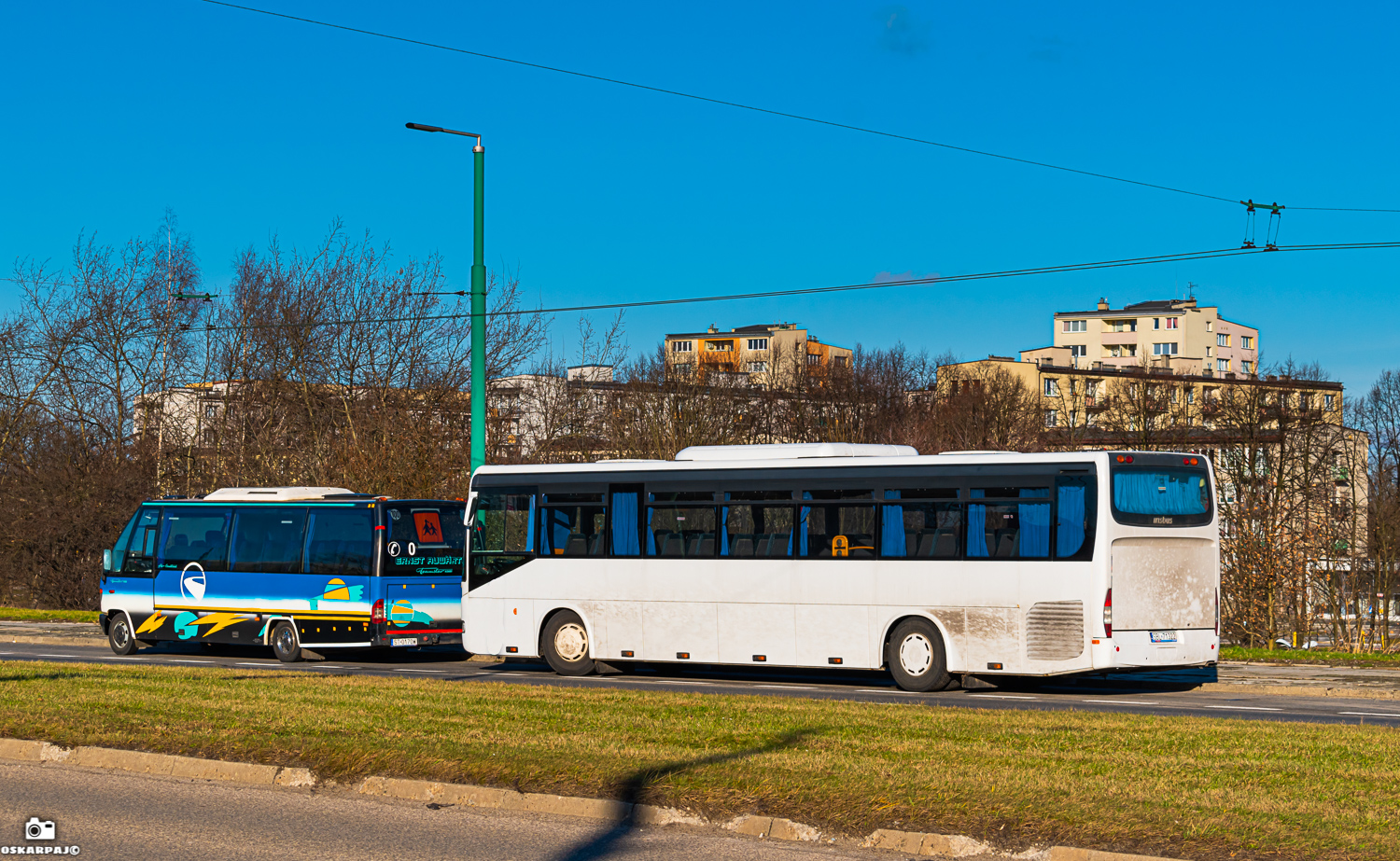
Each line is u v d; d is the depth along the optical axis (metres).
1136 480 18.27
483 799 9.83
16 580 46.72
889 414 66.19
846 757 10.70
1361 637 39.91
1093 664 17.78
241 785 10.69
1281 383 59.78
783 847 8.55
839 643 19.47
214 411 46.03
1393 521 44.44
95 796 10.27
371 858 8.31
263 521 25.34
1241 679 20.41
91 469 45.78
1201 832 8.05
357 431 38.81
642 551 21.12
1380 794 9.22
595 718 13.30
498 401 41.88
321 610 24.38
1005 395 69.75
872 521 19.42
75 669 19.45
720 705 14.61
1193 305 133.50
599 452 44.53
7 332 46.50
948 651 18.67
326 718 13.24
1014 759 10.65
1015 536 18.45
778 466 20.20
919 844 8.36
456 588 24.81
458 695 15.74
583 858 8.28
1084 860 7.93
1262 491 43.53
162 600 26.19
